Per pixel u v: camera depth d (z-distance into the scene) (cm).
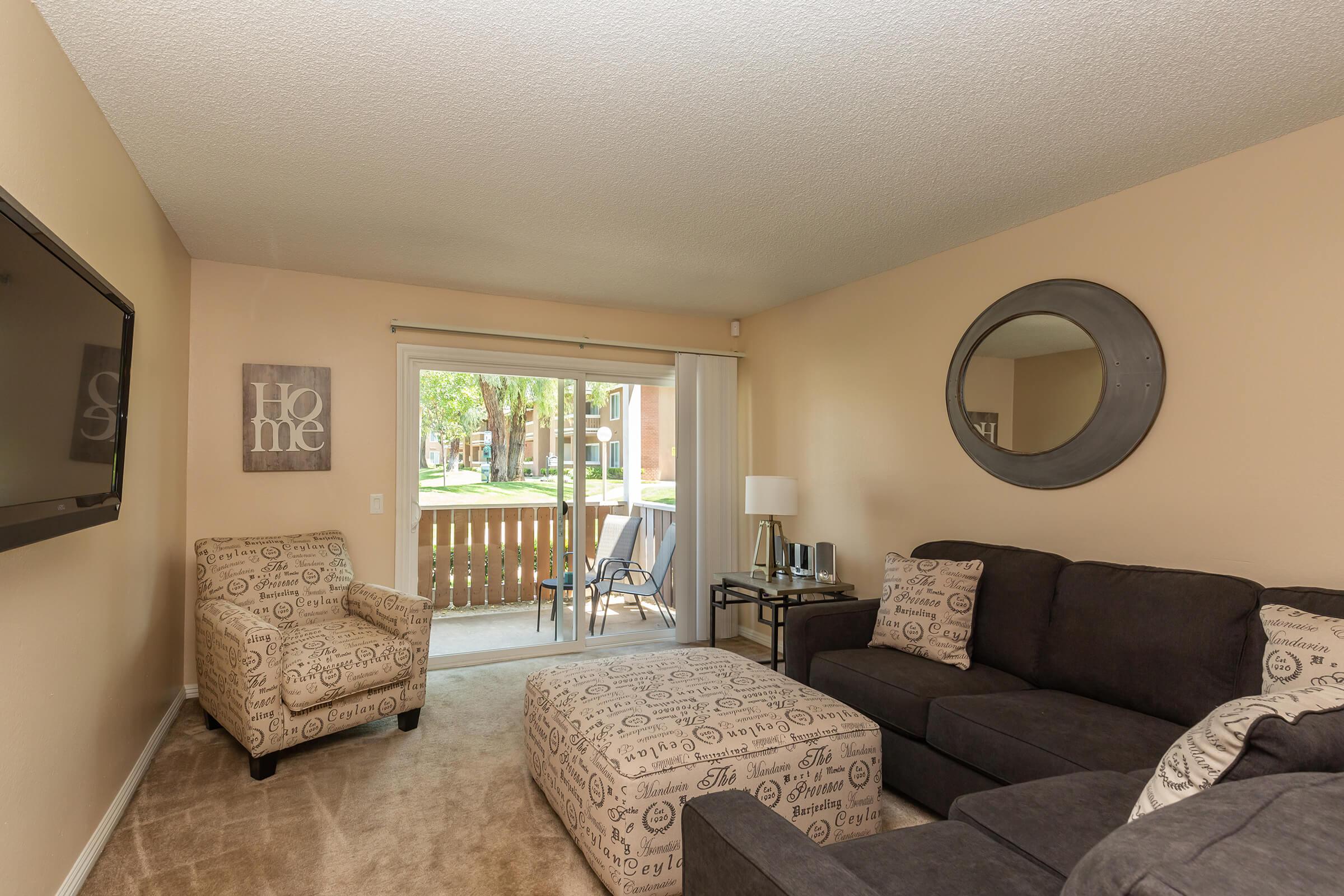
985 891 129
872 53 193
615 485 501
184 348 364
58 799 190
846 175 275
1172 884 71
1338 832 75
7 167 155
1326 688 116
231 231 338
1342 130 226
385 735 325
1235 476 250
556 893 204
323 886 206
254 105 221
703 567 512
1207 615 222
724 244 357
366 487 421
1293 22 178
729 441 525
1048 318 313
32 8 168
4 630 158
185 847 226
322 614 359
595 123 234
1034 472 316
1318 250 230
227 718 292
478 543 455
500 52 193
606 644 495
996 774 217
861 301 423
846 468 432
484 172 272
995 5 172
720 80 207
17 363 130
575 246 363
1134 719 221
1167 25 180
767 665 438
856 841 147
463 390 455
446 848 227
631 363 505
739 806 136
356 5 172
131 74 202
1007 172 271
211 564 339
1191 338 263
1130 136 242
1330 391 227
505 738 322
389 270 407
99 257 222
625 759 197
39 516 142
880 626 313
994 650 286
